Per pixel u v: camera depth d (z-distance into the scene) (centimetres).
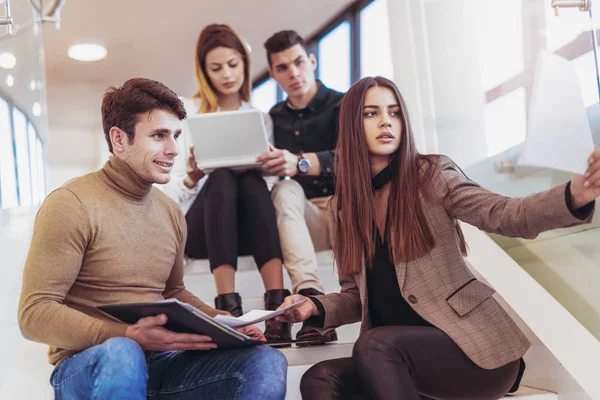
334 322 169
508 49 235
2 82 192
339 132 170
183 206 264
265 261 226
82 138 604
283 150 246
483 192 148
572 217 126
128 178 161
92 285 155
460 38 263
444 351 146
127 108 160
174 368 157
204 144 236
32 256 148
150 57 559
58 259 147
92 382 136
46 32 503
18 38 198
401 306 159
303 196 249
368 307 164
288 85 280
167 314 138
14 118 192
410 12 288
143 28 509
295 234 232
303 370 186
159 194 174
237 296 220
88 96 604
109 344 136
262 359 149
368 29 455
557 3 187
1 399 175
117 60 564
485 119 253
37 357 187
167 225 170
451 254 155
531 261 229
